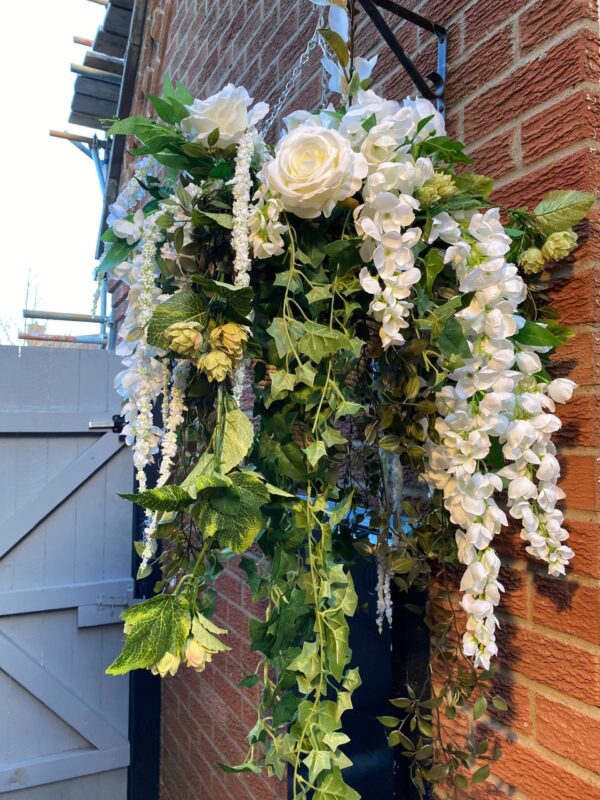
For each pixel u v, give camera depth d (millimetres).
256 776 1330
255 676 644
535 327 524
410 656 815
